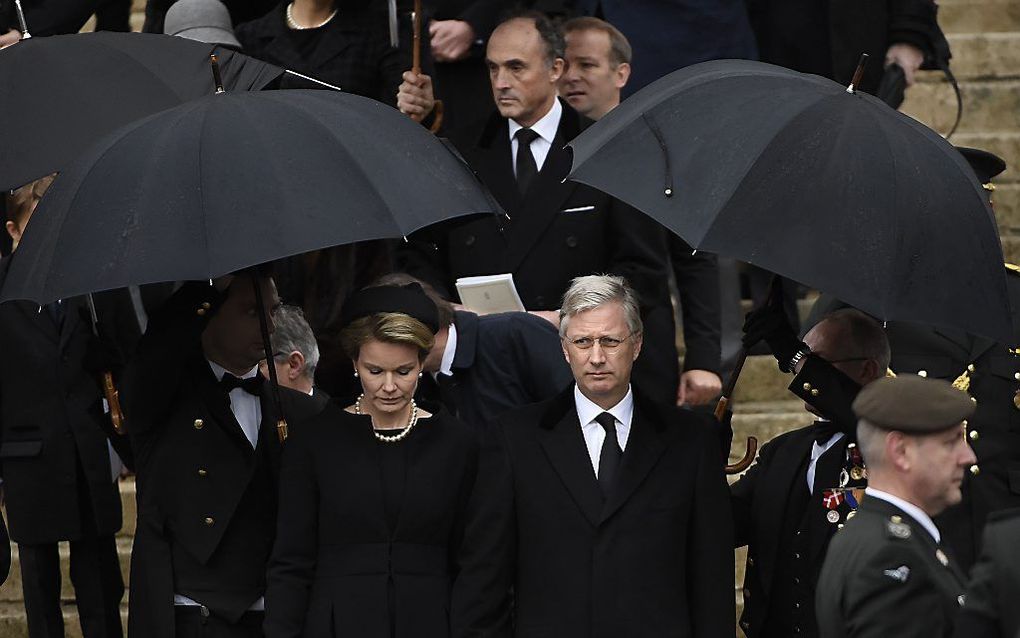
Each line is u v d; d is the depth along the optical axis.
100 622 24.20
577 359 19.31
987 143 34.91
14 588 28.45
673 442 19.59
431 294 22.58
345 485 19.44
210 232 17.66
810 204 17.70
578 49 27.17
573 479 19.39
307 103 19.00
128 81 20.28
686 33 29.53
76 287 17.58
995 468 21.75
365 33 26.58
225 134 18.34
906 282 17.58
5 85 20.25
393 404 19.34
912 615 16.33
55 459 23.69
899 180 18.00
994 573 15.79
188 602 19.94
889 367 22.28
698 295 27.02
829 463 19.59
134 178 18.12
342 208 17.92
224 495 19.89
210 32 26.22
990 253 18.31
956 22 37.41
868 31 29.83
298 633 19.16
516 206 25.19
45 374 23.78
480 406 22.75
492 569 19.30
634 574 19.11
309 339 22.61
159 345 19.53
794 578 19.66
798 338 20.69
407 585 19.33
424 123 25.95
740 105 18.69
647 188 18.33
